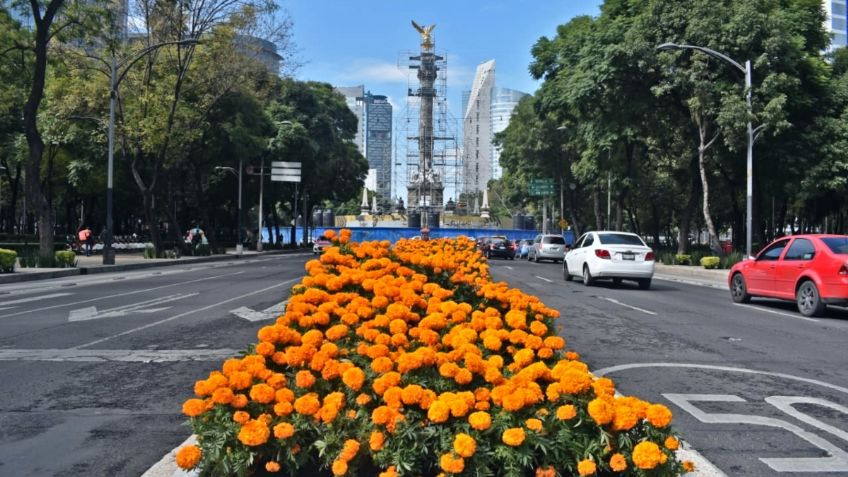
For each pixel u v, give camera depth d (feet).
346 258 26.50
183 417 20.86
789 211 187.73
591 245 70.03
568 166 165.99
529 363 15.07
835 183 94.12
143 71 112.98
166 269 99.66
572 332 37.35
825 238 47.57
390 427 12.34
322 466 13.09
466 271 29.73
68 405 22.16
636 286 71.56
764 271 51.70
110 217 100.01
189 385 24.73
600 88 99.14
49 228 90.53
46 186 165.89
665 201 173.58
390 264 25.86
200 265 111.96
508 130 188.65
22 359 29.19
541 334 17.47
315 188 222.89
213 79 118.83
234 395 13.23
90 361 28.78
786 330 39.60
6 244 122.11
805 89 96.94
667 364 28.66
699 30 87.81
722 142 101.04
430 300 20.15
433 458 12.38
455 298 26.37
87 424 20.18
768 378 26.18
